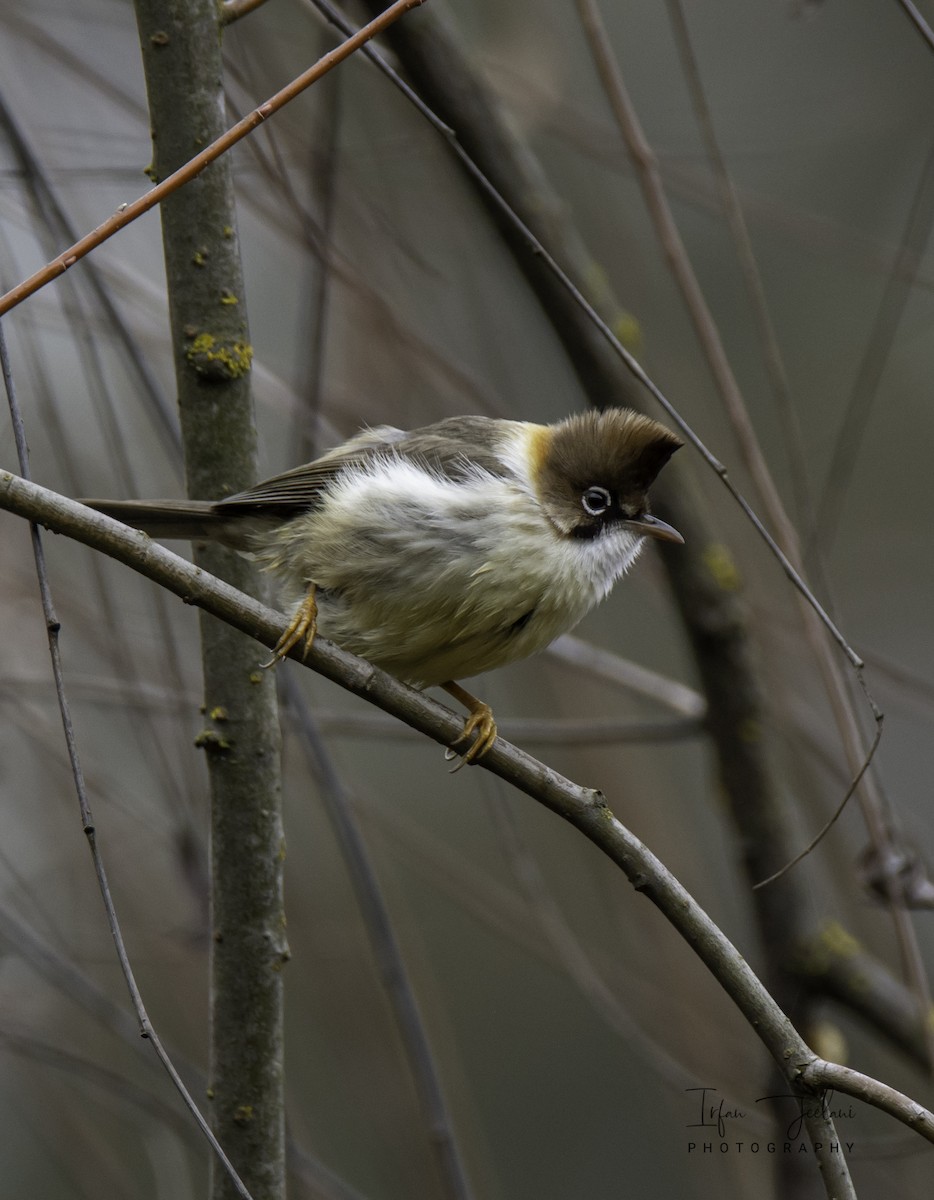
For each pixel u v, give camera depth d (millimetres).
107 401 8406
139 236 11094
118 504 7289
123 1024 9281
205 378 7176
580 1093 14391
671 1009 10891
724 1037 10750
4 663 10516
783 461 15602
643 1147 14000
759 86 15852
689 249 16703
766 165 15469
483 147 9562
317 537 7617
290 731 9969
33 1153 12594
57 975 9164
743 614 10125
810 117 15438
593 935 12750
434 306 11680
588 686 12312
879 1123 11703
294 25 11516
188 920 10828
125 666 9500
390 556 7496
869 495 16859
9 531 11211
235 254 7148
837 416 15969
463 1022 14641
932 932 13773
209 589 6055
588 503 7953
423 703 6613
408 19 9219
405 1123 10562
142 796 11781
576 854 12836
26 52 10875
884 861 7668
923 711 11273
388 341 10664
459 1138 10586
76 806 11320
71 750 5363
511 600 7594
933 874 11227
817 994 10203
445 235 11789
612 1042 14594
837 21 16062
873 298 16484
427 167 11414
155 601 9078
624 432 8016
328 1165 12039
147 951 11273
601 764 11797
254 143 8414
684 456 10219
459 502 7551
